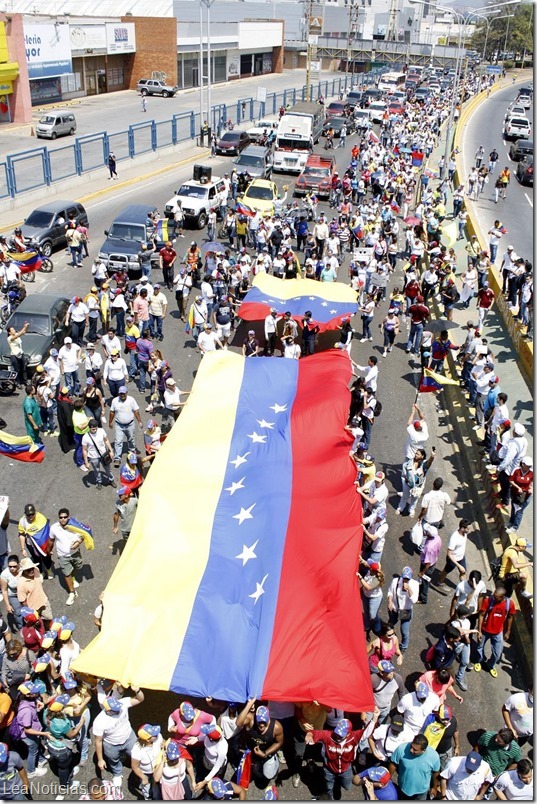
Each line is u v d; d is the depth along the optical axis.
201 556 10.26
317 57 95.00
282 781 9.17
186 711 8.26
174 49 70.56
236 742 9.05
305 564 10.05
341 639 9.12
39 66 56.47
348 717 9.93
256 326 22.95
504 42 133.62
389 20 117.75
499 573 12.19
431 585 12.80
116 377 16.53
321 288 21.28
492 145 57.22
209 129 49.44
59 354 17.09
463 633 10.24
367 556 11.98
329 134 51.78
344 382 14.68
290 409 13.88
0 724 8.84
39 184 34.72
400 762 8.28
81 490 14.80
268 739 8.34
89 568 12.62
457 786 8.23
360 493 12.10
